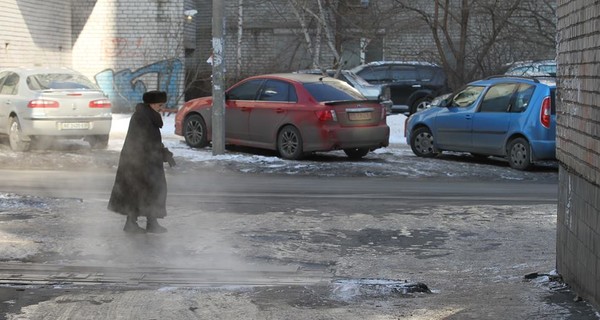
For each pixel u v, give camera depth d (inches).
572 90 324.2
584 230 307.1
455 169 776.9
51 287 330.6
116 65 1407.5
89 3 1396.4
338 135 780.0
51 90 816.3
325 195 615.2
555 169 791.1
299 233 467.5
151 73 1406.3
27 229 454.0
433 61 1296.8
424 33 1380.4
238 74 1478.8
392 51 1403.8
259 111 823.1
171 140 970.7
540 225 497.4
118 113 1398.9
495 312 293.4
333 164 784.3
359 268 389.1
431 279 364.2
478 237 463.5
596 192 289.7
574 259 323.6
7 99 830.5
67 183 655.8
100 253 403.2
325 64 1493.6
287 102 806.5
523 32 1131.9
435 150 857.5
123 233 450.3
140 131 442.3
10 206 525.0
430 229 484.7
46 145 862.5
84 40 1405.0
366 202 581.3
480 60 1149.7
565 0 337.7
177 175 729.0
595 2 288.0
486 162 843.4
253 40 1540.4
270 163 781.9
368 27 1283.2
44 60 1304.1
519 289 334.3
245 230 471.5
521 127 769.6
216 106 816.9
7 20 1192.8
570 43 328.5
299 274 371.6
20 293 319.6
